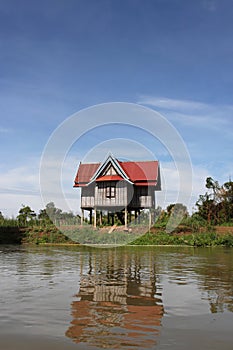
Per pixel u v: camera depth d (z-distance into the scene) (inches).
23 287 381.7
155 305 303.7
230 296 339.0
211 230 1214.3
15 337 223.8
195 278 447.2
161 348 206.4
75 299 324.8
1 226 1267.2
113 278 446.9
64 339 220.4
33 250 895.1
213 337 224.5
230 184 1523.1
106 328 241.1
